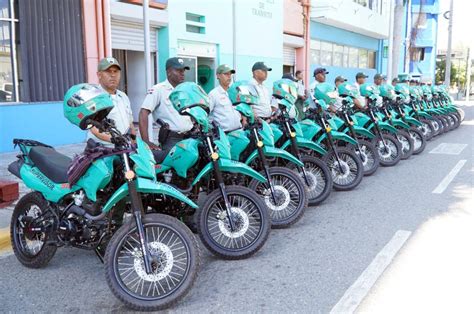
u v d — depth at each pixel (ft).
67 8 31.81
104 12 33.73
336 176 22.59
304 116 23.59
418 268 13.30
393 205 20.03
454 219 17.88
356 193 22.26
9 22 29.17
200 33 42.93
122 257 11.91
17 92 29.96
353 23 70.49
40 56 30.63
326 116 22.98
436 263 13.65
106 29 33.91
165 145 16.25
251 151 17.15
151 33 39.01
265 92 20.58
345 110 25.18
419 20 108.58
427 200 20.79
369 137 26.91
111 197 11.54
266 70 20.33
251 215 14.67
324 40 69.15
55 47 31.40
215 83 45.68
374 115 28.94
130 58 40.29
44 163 13.33
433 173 26.73
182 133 16.02
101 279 13.17
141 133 16.46
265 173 16.83
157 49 39.78
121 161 11.63
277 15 54.39
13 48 29.48
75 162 11.94
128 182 11.25
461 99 138.31
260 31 51.52
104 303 11.76
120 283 11.18
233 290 12.27
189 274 11.30
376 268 13.35
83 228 12.23
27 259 13.88
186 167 14.74
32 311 11.34
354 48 81.00
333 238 16.02
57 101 31.89
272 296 11.87
